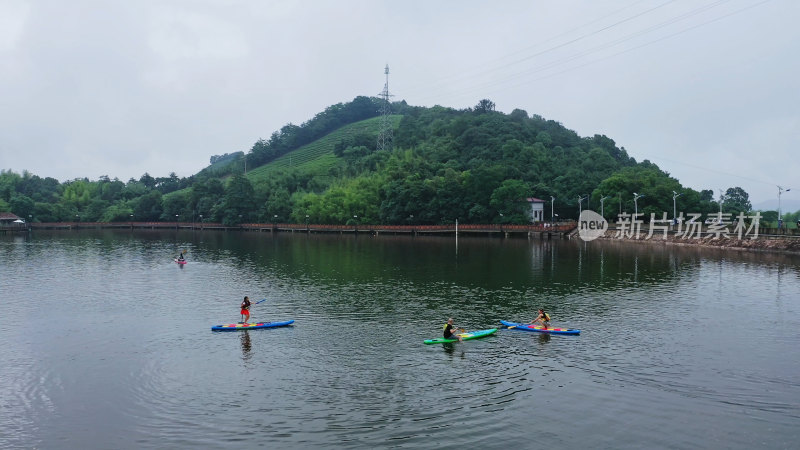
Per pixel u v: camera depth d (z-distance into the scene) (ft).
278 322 143.13
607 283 205.77
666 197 440.45
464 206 498.69
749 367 109.29
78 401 94.22
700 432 81.46
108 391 98.53
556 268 248.32
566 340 128.36
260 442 79.00
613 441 78.74
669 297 178.19
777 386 99.19
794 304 166.20
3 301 175.83
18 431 82.94
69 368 110.63
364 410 89.61
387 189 543.80
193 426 84.28
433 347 123.24
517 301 172.86
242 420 86.17
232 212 645.10
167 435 81.46
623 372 106.52
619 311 158.10
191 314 157.17
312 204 616.39
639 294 183.52
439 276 225.97
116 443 79.20
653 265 256.32
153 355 118.73
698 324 142.72
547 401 92.63
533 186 521.65
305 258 302.86
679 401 92.48
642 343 125.59
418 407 90.58
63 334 135.74
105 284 209.87
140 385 101.30
